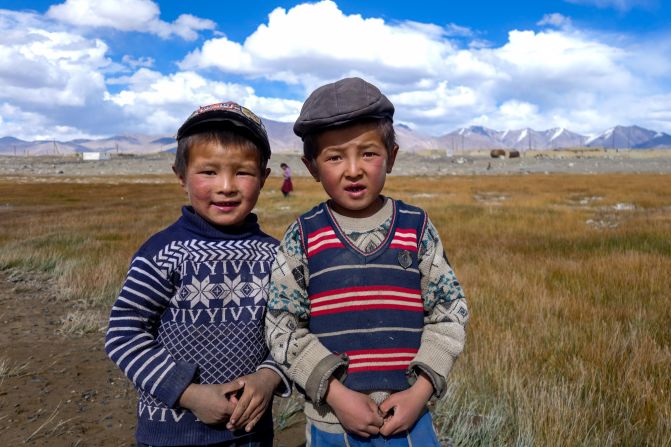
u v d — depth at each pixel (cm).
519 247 1094
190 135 187
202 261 186
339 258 177
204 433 179
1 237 1348
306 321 188
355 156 175
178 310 184
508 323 536
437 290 185
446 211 1877
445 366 173
